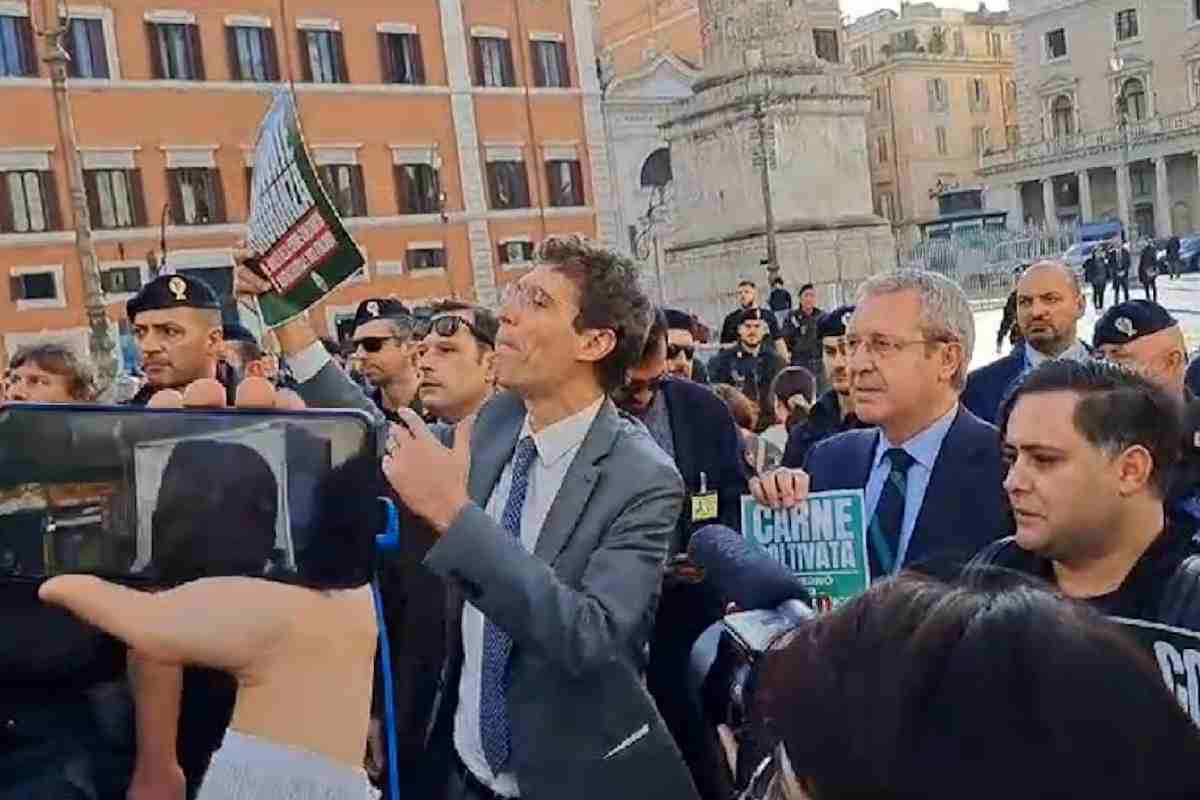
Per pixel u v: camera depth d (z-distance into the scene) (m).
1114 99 67.19
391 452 2.30
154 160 33.72
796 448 5.75
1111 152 65.81
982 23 84.00
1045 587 1.06
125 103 33.28
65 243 32.06
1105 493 2.29
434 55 38.88
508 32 40.47
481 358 4.37
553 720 2.52
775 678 1.00
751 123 29.55
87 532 1.77
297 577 1.74
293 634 1.68
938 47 80.69
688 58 60.34
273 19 35.91
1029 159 70.12
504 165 40.19
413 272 38.06
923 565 1.11
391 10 38.12
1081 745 0.88
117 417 1.81
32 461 1.79
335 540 1.77
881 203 80.38
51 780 1.83
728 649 2.39
